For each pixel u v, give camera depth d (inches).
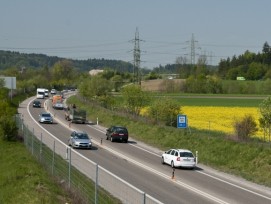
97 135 2647.6
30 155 1573.6
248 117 2073.1
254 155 1685.5
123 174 1451.8
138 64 4788.4
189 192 1231.5
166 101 2721.5
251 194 1245.7
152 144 2314.2
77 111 3277.6
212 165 1753.2
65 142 2222.0
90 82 4606.3
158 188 1261.1
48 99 5974.4
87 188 1104.2
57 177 1221.7
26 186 1114.1
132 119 2933.1
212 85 6678.2
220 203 1115.9
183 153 1637.6
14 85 5211.6
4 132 1993.1
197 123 2967.5
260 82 6712.6
